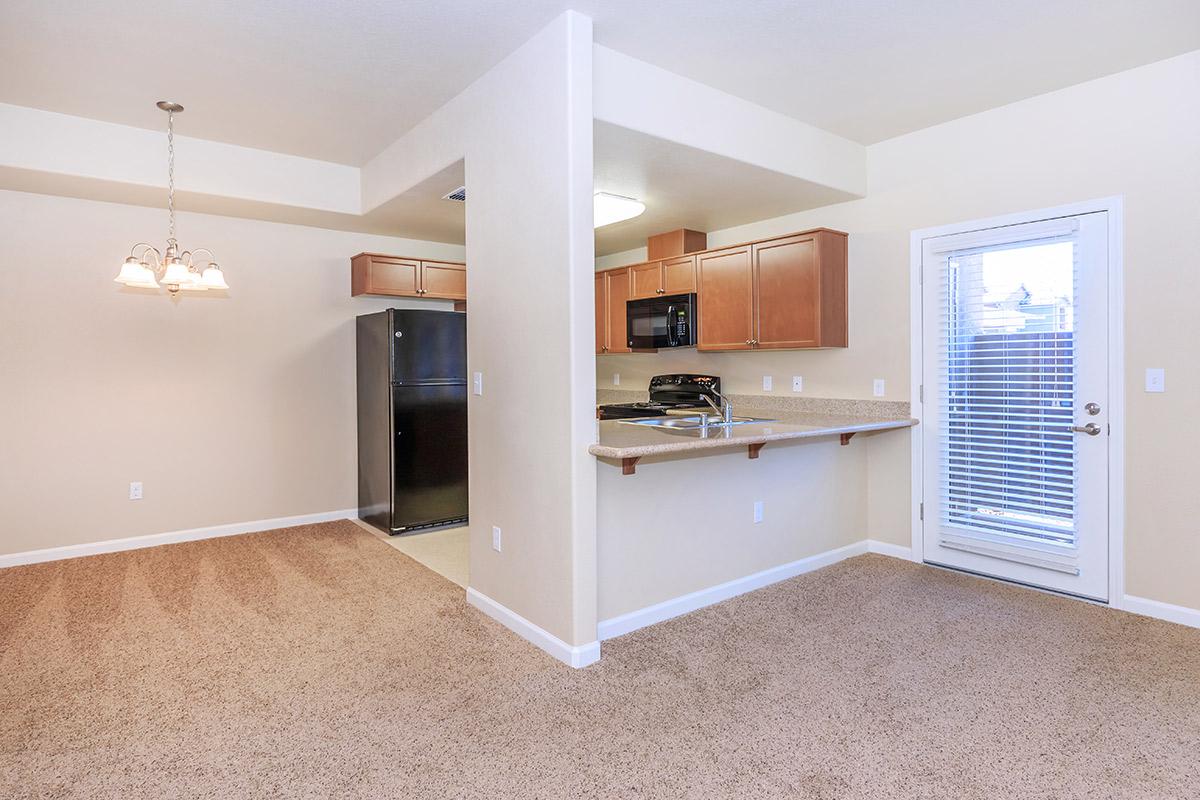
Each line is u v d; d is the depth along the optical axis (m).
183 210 4.27
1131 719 2.13
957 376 3.59
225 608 3.16
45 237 3.93
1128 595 3.04
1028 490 3.34
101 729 2.10
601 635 2.80
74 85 3.09
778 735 2.06
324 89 3.14
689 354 5.22
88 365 4.08
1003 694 2.30
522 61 2.72
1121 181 2.99
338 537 4.52
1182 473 2.87
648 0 2.39
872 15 2.50
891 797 1.76
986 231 3.43
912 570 3.70
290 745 2.02
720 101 3.19
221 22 2.52
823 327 3.87
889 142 3.85
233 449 4.59
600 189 3.77
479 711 2.21
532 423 2.72
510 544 2.90
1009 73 3.00
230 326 4.56
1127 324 2.99
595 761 1.93
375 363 4.76
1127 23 2.55
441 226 4.77
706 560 3.21
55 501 3.99
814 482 3.75
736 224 4.73
